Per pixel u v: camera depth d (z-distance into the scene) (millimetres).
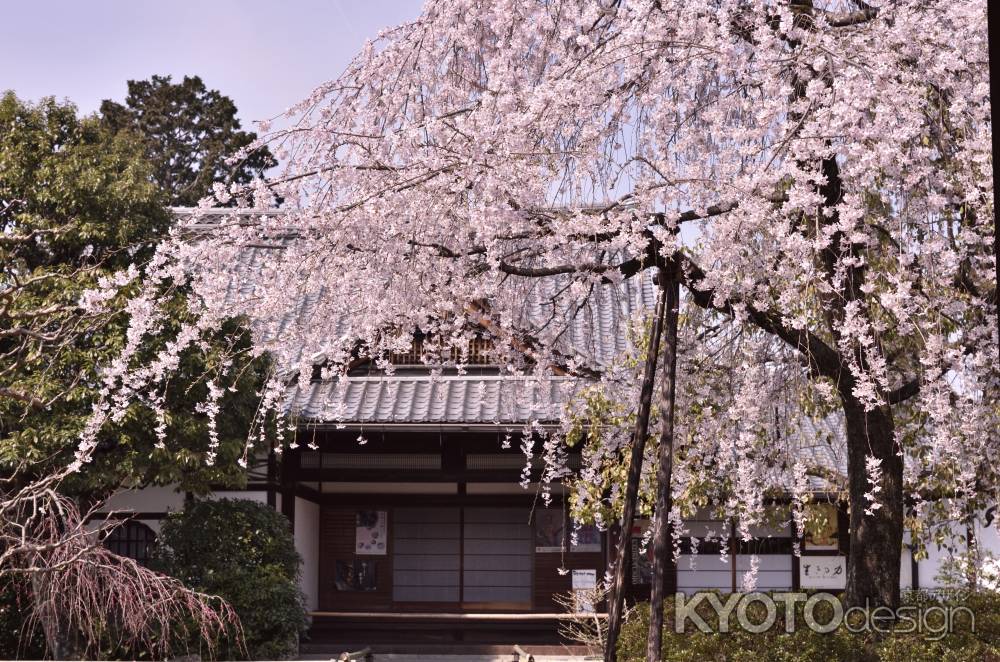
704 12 5543
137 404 9844
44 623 8750
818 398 8023
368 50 6164
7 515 8469
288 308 6305
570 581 13859
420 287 6246
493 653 12734
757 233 5762
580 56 5668
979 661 6035
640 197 5363
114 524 7969
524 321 6980
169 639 9977
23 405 9539
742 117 5961
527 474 7934
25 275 9961
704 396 7543
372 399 12859
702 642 6496
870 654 6227
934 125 5656
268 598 10742
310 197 6043
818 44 5273
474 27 6289
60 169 10195
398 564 14312
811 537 12922
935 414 5547
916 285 5797
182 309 9805
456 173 5695
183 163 28078
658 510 5746
